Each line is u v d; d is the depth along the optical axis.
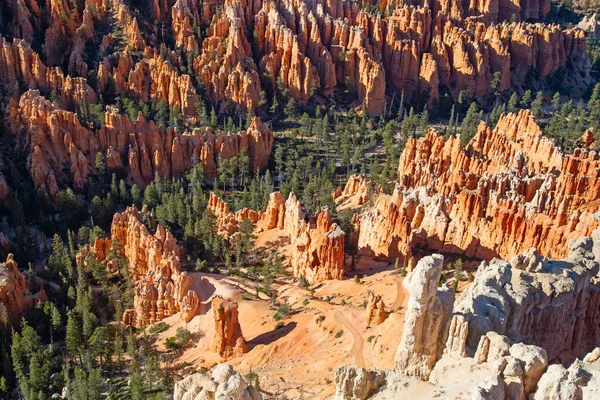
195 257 138.88
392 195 143.38
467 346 68.50
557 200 118.50
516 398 59.53
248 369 101.38
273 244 142.25
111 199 162.00
